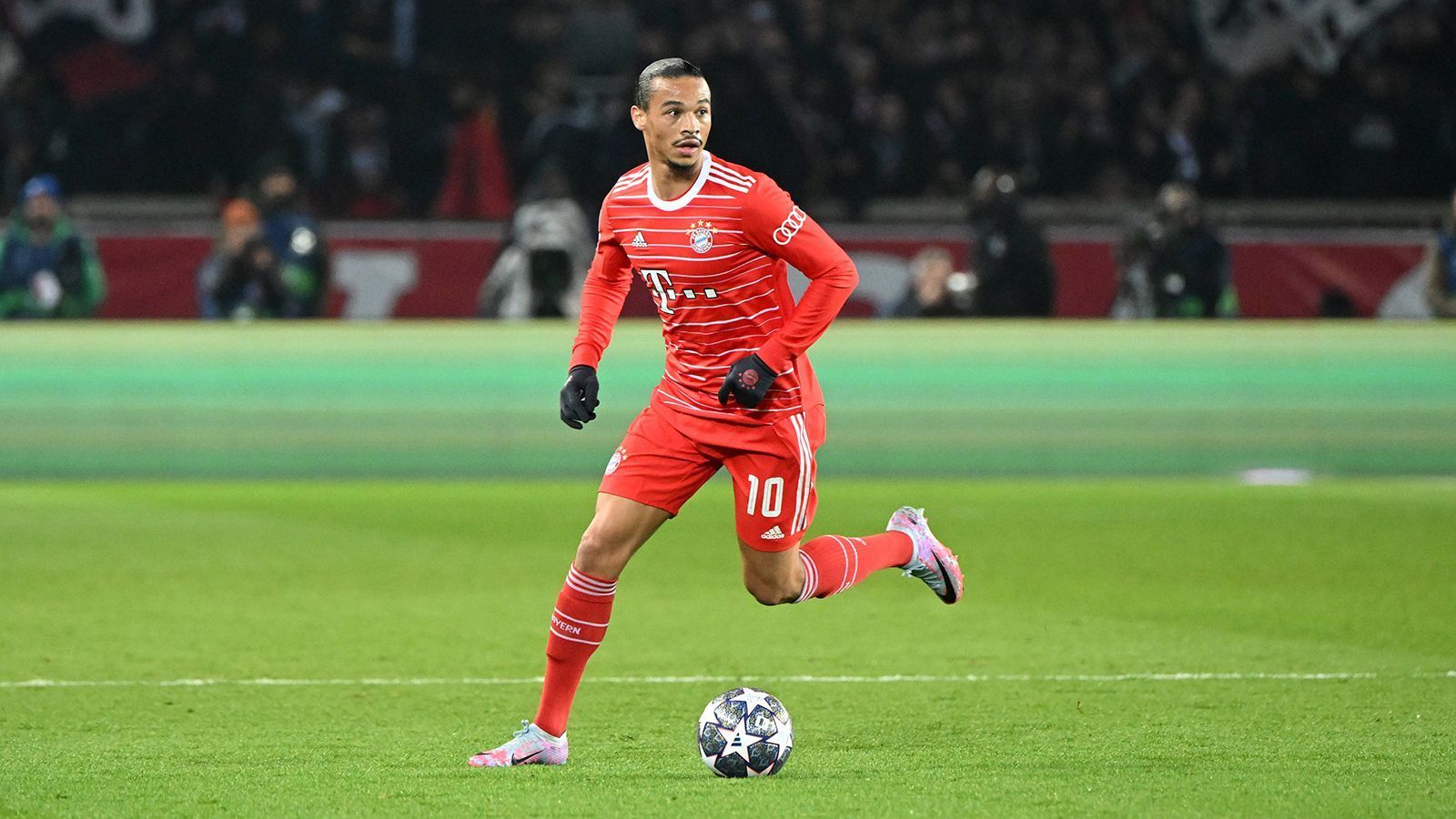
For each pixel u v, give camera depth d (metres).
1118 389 50.50
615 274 18.06
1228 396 50.66
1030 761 17.05
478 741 18.42
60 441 49.31
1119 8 68.62
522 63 66.75
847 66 66.38
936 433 50.25
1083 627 26.73
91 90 65.62
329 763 17.00
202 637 25.78
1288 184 67.06
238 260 52.22
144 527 39.41
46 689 21.73
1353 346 50.69
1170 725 19.14
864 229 54.75
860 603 29.27
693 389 17.27
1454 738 18.27
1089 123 66.38
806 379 17.55
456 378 49.69
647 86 16.56
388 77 65.62
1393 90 67.94
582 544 16.88
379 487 48.25
